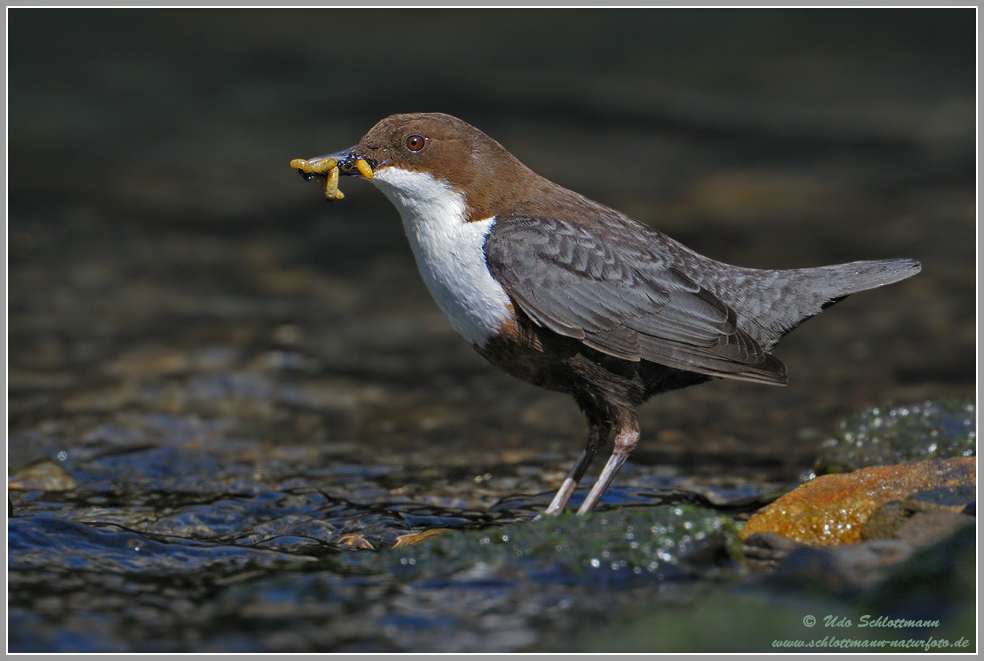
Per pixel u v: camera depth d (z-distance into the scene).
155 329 13.42
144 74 24.61
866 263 8.77
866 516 7.02
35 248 16.17
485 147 8.34
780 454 9.88
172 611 6.06
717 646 5.49
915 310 14.20
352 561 6.92
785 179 19.61
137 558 7.09
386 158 8.28
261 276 15.55
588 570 6.38
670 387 8.47
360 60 26.30
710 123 22.75
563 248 7.99
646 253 8.21
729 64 26.80
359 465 9.67
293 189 19.41
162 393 11.48
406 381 12.19
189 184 19.27
